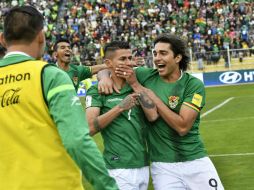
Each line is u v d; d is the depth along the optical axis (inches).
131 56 213.3
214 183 215.6
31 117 129.8
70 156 125.6
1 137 131.7
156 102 209.6
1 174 130.6
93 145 122.9
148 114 209.8
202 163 215.5
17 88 131.5
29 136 129.0
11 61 135.4
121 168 211.0
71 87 129.6
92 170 122.0
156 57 213.8
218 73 1267.2
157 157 217.0
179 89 214.8
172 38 212.5
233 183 384.2
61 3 1722.4
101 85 215.6
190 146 214.4
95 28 1584.6
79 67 414.0
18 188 128.0
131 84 213.5
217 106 896.3
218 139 585.6
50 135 128.9
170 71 214.8
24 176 128.3
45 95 129.2
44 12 1660.9
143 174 215.5
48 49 1396.4
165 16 1609.3
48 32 1520.7
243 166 435.8
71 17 1659.7
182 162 213.8
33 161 128.6
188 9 1616.6
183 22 1576.0
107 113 205.5
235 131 631.2
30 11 136.4
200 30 1508.4
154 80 221.8
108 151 214.7
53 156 128.3
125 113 212.2
